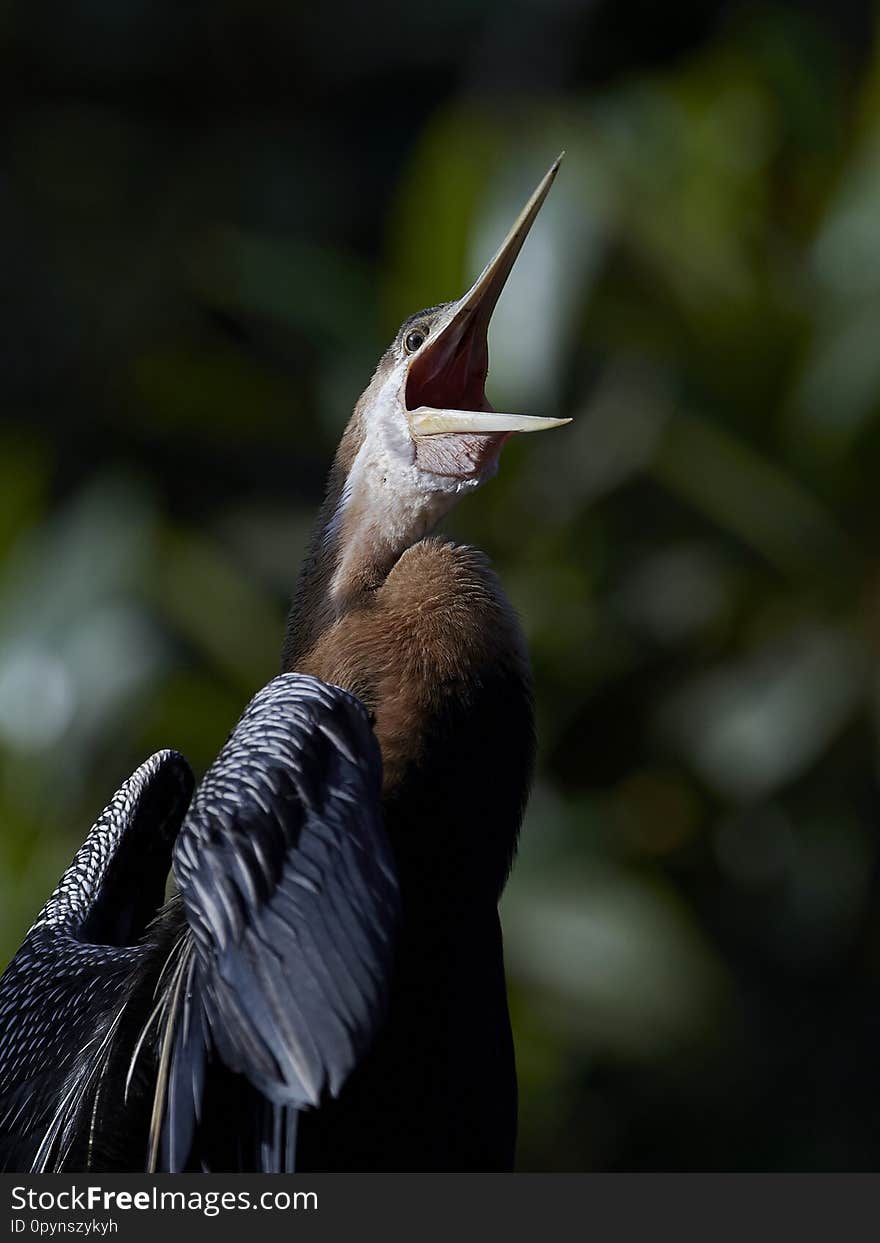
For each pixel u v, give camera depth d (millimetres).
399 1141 4574
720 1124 10547
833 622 10539
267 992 4023
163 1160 4191
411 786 4660
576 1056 10359
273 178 16969
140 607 10648
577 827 10344
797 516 10352
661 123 11805
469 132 11320
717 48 13055
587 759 10773
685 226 10867
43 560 10930
